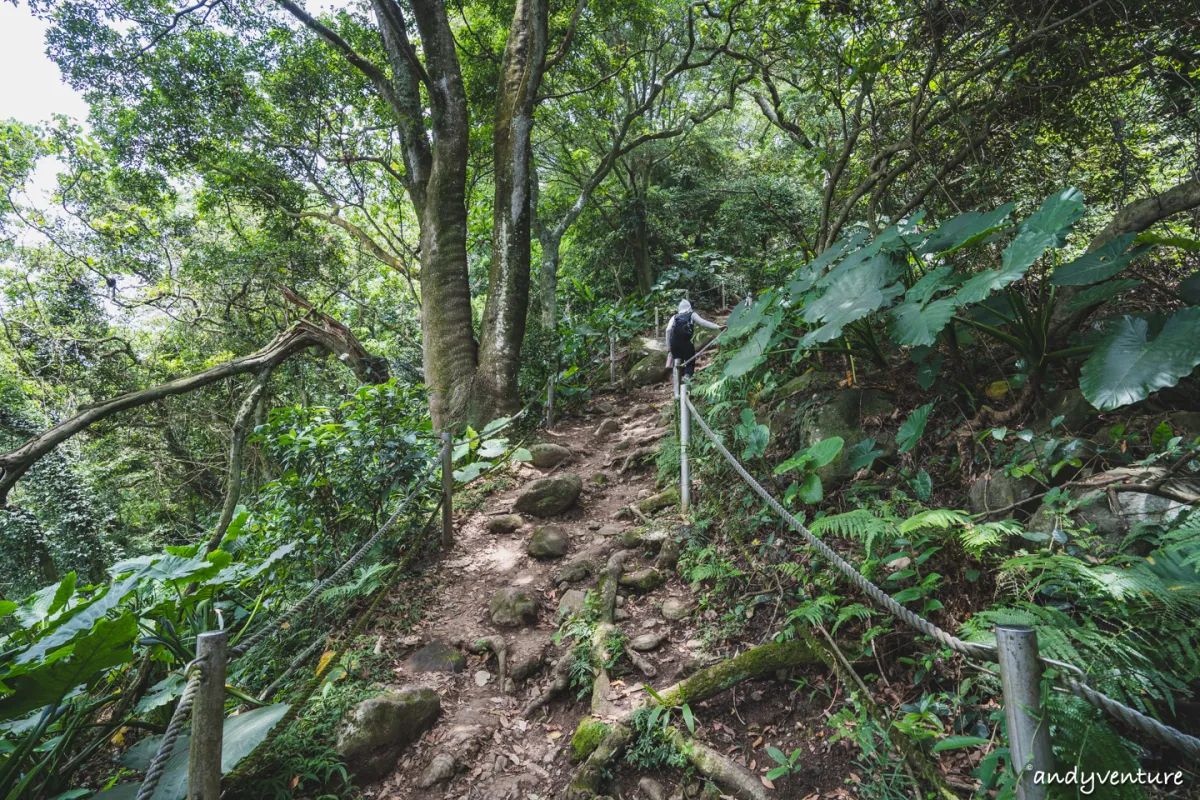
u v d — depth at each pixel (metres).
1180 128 4.80
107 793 2.58
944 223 3.90
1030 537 2.66
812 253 6.28
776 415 4.79
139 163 10.68
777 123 8.95
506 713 3.34
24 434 12.77
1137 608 2.26
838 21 5.82
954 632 2.74
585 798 2.60
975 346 4.14
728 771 2.54
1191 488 2.59
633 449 7.02
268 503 5.57
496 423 7.29
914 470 3.71
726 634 3.38
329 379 15.02
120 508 15.38
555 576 4.53
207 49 10.09
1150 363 2.63
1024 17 4.62
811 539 2.58
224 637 2.10
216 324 14.07
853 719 2.49
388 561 4.93
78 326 13.46
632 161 18.89
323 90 11.19
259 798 2.73
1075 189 3.01
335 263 13.81
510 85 9.02
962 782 2.21
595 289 19.98
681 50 16.16
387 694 3.22
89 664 2.57
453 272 8.87
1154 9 4.20
